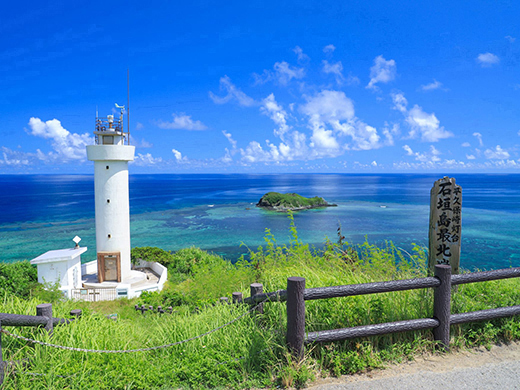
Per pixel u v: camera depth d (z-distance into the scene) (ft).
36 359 12.64
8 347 13.16
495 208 255.50
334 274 19.24
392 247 21.98
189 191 584.81
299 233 166.71
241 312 16.51
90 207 311.88
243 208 289.94
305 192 531.50
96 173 70.03
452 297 16.34
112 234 70.33
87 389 11.82
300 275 18.61
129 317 40.06
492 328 15.05
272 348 13.50
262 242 149.59
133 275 75.36
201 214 253.24
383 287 13.28
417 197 405.59
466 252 115.44
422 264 19.71
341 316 14.56
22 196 451.53
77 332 14.49
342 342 13.65
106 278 71.46
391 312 14.93
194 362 13.56
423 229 172.86
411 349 13.84
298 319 12.60
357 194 469.98
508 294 17.98
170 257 86.38
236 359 13.44
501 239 137.80
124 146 69.51
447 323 13.94
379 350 13.80
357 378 12.35
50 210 288.51
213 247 142.72
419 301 15.62
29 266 60.54
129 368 12.98
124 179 71.61
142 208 299.79
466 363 13.19
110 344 14.37
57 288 51.62
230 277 35.60
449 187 18.04
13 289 51.88
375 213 245.04
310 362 12.84
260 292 16.67
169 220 222.48
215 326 15.81
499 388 11.58
